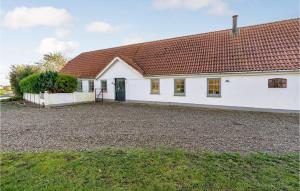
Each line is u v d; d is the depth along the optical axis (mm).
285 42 18125
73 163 6375
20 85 30547
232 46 20531
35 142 8922
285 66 16344
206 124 12680
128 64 24406
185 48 23562
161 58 24109
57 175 5684
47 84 23594
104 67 27109
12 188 5078
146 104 23109
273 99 17000
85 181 5375
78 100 25406
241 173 5855
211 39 22844
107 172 5836
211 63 20078
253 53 18734
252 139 9438
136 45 29062
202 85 20172
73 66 32969
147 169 5996
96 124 12703
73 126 12156
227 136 9930
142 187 5121
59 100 23719
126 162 6449
